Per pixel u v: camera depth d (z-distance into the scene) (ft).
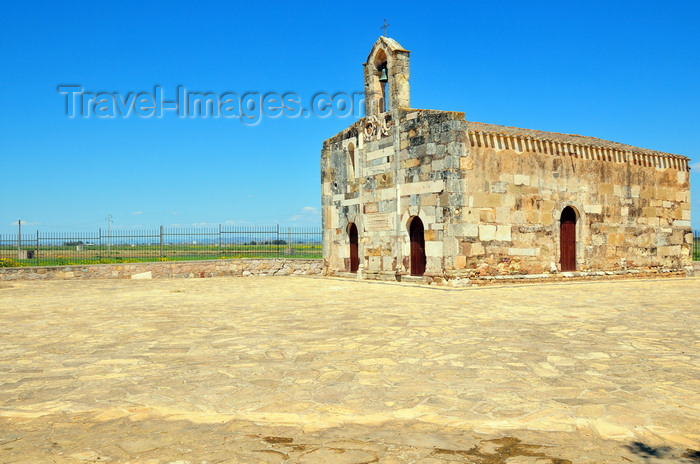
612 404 20.88
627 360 28.30
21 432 18.43
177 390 23.54
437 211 74.28
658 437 17.39
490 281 73.26
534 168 78.74
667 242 95.20
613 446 16.65
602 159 86.53
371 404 21.27
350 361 28.63
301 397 22.33
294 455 16.16
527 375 25.43
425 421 19.17
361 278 88.74
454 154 71.67
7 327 40.88
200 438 17.67
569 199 82.28
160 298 61.62
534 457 15.83
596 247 85.40
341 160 95.86
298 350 31.58
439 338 34.83
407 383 24.26
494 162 74.84
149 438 17.71
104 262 101.76
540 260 79.00
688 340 33.63
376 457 15.94
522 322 41.16
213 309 51.01
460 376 25.35
